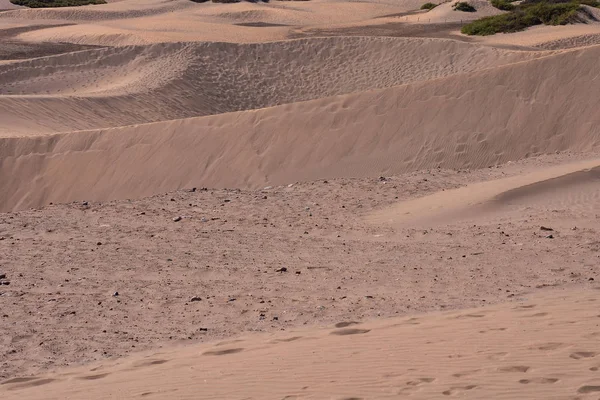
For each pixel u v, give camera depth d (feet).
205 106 268.62
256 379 38.01
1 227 102.53
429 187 116.37
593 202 96.32
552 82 147.02
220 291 66.54
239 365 41.27
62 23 429.38
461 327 45.27
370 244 84.53
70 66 290.35
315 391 35.19
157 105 258.57
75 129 219.41
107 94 256.32
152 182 147.74
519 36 355.15
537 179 106.42
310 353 42.47
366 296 60.80
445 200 104.53
